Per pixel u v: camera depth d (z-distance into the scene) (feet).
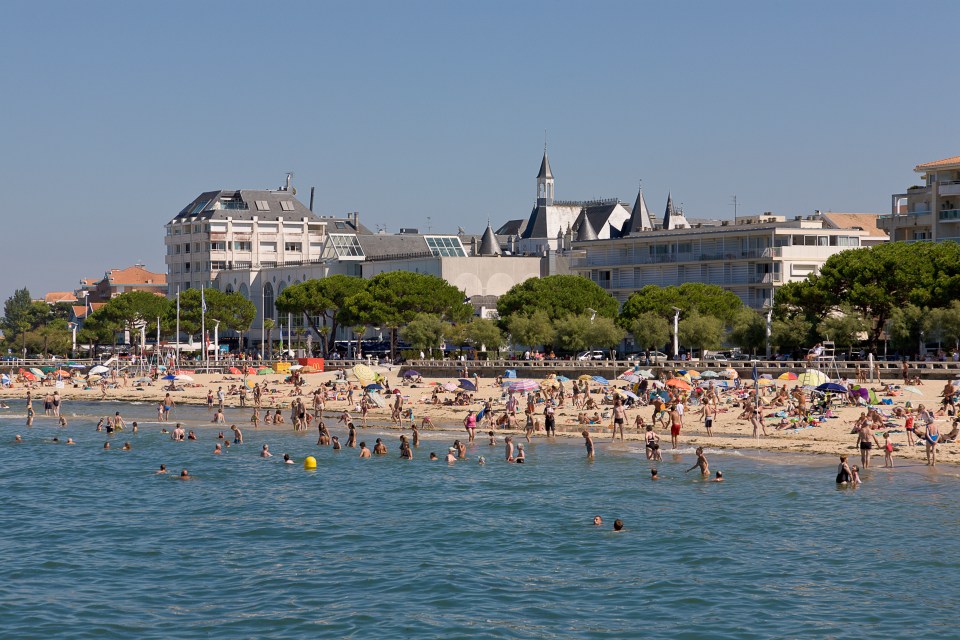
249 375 518.78
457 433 313.94
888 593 154.71
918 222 541.34
